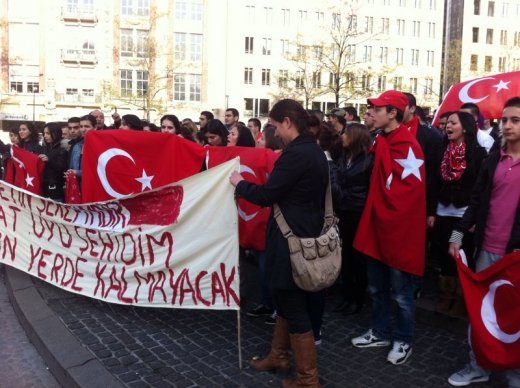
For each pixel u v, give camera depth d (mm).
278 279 3348
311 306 3863
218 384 3615
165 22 51812
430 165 4191
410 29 62156
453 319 4582
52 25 49656
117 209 4730
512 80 6473
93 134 5504
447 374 3816
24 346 4594
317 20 57500
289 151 3311
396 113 3945
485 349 3311
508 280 3238
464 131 4453
